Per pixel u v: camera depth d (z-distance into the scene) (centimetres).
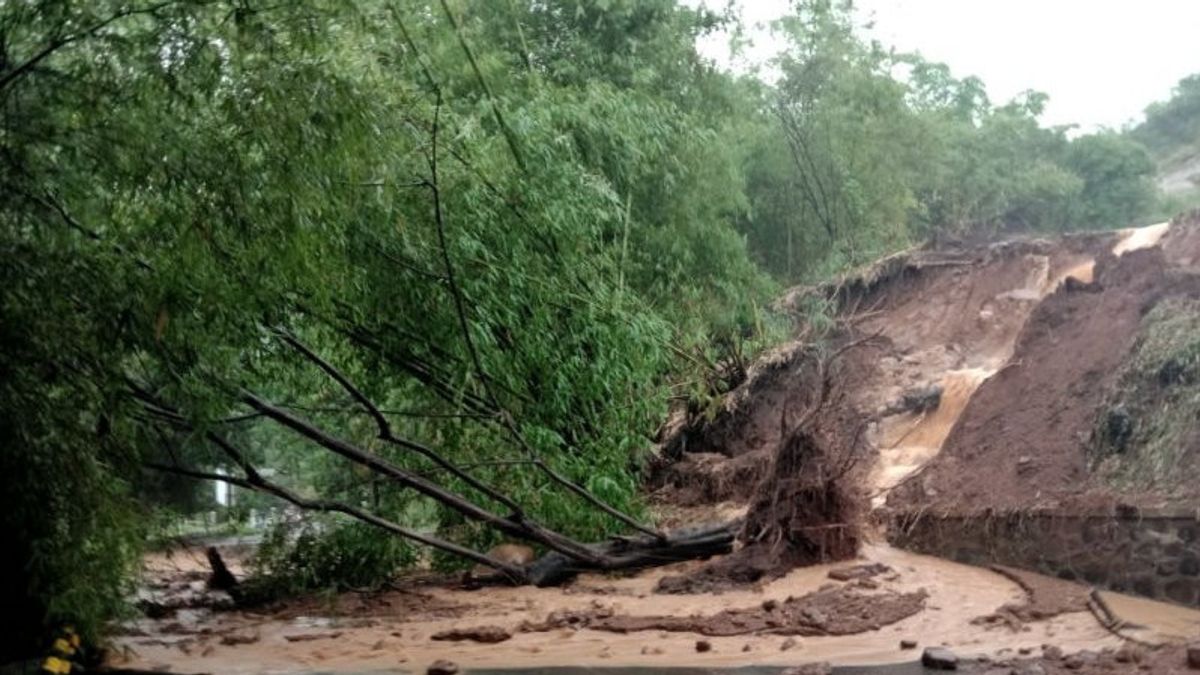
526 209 1248
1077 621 951
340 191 938
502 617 1162
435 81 1173
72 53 815
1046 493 1230
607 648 977
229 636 1077
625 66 1898
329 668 926
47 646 891
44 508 838
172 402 923
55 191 820
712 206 1814
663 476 1870
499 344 1251
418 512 1436
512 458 1298
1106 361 1394
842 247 2542
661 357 1456
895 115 2700
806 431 1341
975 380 1812
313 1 859
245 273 872
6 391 798
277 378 1171
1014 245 2291
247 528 1730
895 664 848
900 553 1353
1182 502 1022
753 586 1226
